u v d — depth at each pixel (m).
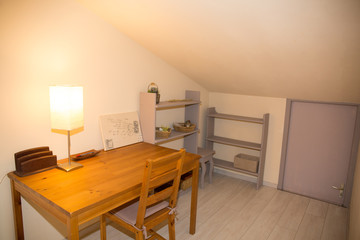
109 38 2.38
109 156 2.25
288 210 2.84
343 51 1.91
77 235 1.40
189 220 2.58
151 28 2.31
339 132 2.97
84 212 1.41
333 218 2.71
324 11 1.57
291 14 1.67
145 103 2.71
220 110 3.80
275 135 3.34
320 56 2.06
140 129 2.76
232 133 3.74
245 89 3.29
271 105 3.33
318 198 3.16
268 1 1.61
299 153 3.24
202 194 3.16
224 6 1.77
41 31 1.87
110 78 2.44
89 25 2.19
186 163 2.12
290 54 2.16
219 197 3.09
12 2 1.70
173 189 1.89
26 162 1.75
